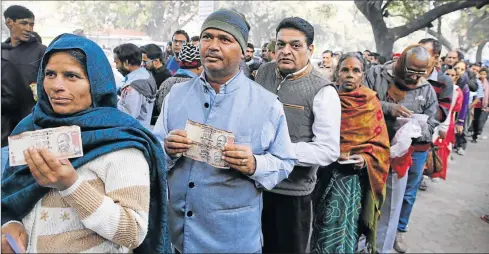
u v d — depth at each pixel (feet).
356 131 4.86
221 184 3.45
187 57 6.51
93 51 2.73
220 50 3.38
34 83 7.05
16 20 6.89
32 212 2.71
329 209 4.86
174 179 3.61
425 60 4.69
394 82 5.13
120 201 2.54
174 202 3.62
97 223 2.39
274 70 5.07
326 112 4.43
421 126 4.47
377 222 4.30
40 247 2.61
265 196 4.73
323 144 4.37
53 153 2.33
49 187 2.56
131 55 7.55
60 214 2.63
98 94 2.77
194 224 3.51
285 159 3.67
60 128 2.38
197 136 3.34
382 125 4.80
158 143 3.03
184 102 3.75
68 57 2.66
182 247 3.59
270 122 3.55
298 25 4.53
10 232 2.63
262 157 3.43
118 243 2.55
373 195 4.54
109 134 2.65
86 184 2.41
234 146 3.23
